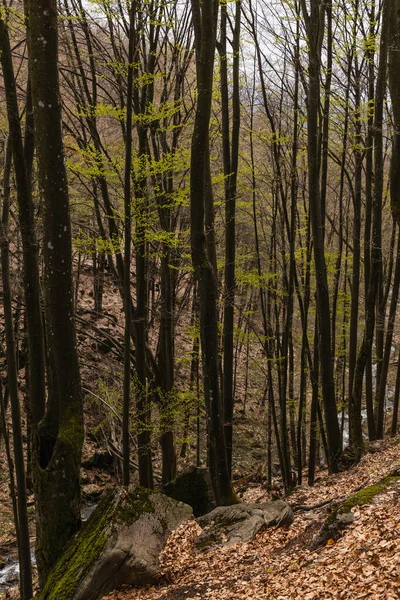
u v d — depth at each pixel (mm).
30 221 7109
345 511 6340
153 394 11664
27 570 7625
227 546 7375
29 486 13898
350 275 15945
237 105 10352
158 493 7527
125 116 8727
